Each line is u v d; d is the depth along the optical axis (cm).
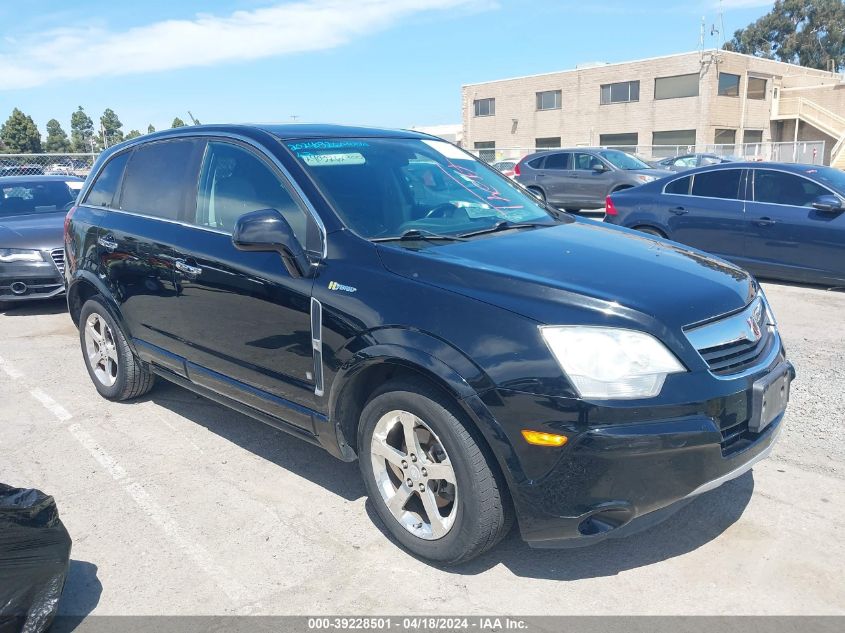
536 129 4541
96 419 495
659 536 340
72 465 427
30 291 793
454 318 292
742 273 354
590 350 271
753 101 4056
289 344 354
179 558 330
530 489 277
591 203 1694
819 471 398
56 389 559
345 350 322
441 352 289
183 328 425
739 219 885
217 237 401
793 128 4309
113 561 329
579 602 294
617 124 4150
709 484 284
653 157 3391
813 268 837
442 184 416
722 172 916
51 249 795
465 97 4906
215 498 384
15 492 282
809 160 3409
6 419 499
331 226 349
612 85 4131
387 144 429
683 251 372
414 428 312
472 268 306
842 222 806
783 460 412
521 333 278
